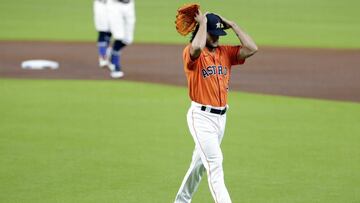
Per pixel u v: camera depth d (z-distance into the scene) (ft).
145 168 121.08
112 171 119.14
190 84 89.40
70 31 325.21
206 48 90.22
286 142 139.23
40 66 230.07
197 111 89.25
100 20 224.53
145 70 227.20
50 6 434.71
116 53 211.20
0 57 250.57
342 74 221.46
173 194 107.04
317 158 127.65
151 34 318.45
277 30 335.06
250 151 132.46
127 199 104.42
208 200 105.19
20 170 119.14
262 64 241.55
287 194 106.93
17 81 206.80
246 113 166.50
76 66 234.58
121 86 199.93
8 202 102.32
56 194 106.42
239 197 105.70
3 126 151.53
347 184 111.96
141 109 169.99
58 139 140.67
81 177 115.55
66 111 167.32
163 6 440.45
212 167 88.02
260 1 477.36
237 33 91.09
